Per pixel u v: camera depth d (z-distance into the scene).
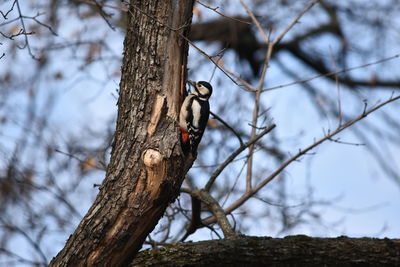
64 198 15.06
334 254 9.25
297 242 9.42
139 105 8.95
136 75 9.09
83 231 8.58
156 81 9.03
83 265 8.55
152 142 8.66
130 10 9.32
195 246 9.52
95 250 8.54
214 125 15.30
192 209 12.27
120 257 8.62
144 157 8.50
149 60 9.09
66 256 8.59
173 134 8.74
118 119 9.16
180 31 9.14
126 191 8.52
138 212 8.49
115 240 8.52
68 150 15.39
